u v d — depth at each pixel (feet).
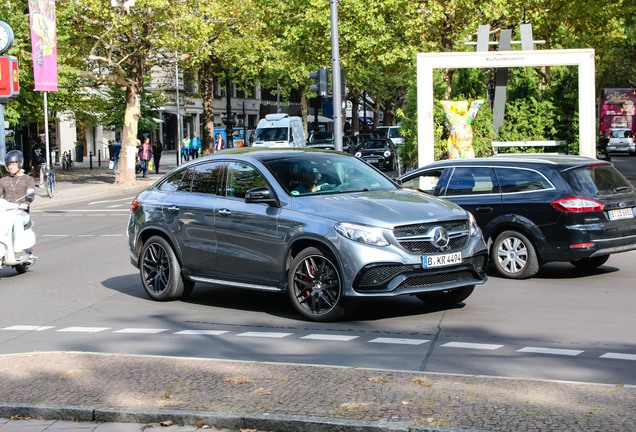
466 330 31.91
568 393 21.89
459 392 22.13
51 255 59.98
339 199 34.88
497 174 44.96
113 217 90.94
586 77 84.17
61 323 35.68
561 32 128.77
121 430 20.99
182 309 38.11
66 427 21.35
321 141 174.09
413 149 93.30
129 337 32.14
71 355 27.71
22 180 52.01
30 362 26.94
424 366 26.30
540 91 90.99
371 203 34.35
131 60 143.02
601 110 225.35
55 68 118.52
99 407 21.80
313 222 33.88
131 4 73.05
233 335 31.96
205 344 30.45
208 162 39.27
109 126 183.93
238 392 22.70
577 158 45.32
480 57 83.87
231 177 37.91
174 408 21.48
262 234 35.63
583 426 19.26
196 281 38.86
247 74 205.05
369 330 32.30
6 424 21.79
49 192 119.14
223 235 37.19
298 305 34.58
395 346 29.35
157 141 184.14
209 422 20.81
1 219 49.14
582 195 42.42
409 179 47.96
